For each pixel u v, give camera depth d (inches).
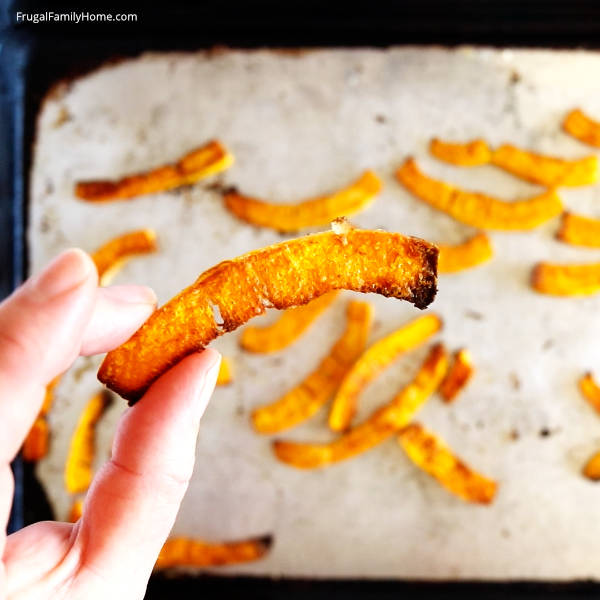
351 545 14.9
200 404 7.5
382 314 15.1
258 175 15.5
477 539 14.9
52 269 6.0
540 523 14.9
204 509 15.0
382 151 15.5
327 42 15.4
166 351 7.5
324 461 14.9
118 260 15.3
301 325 15.1
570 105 15.4
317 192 15.4
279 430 15.1
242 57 15.5
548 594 14.7
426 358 15.1
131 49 15.6
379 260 7.2
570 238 15.1
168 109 15.6
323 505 15.0
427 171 15.4
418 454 14.9
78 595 7.3
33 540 7.5
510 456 15.0
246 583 14.8
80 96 15.6
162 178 15.4
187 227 15.5
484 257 15.1
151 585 14.8
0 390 5.9
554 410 15.0
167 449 7.4
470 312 15.2
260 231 15.4
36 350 6.0
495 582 14.8
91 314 6.2
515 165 15.2
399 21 15.3
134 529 7.5
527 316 15.1
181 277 15.4
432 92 15.4
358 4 15.3
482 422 15.0
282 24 15.4
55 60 15.6
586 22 15.1
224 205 15.5
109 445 15.2
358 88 15.5
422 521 14.9
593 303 15.1
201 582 14.8
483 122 15.4
